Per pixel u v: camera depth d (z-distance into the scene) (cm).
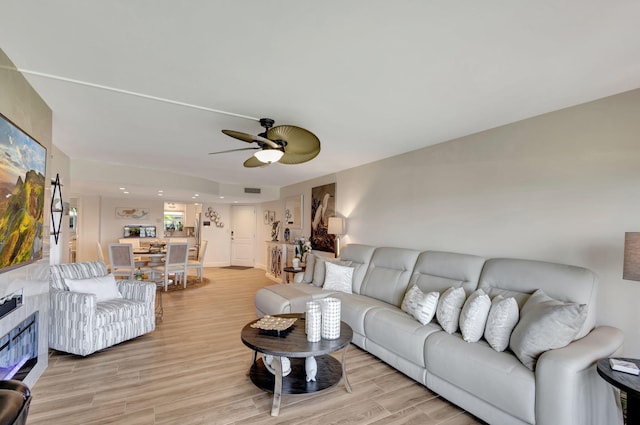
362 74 205
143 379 261
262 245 912
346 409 224
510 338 216
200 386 251
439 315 267
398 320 285
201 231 963
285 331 257
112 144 379
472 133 326
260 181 687
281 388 222
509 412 193
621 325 221
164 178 557
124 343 338
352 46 172
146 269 635
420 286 329
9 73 191
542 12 142
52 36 166
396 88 225
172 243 612
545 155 268
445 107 259
